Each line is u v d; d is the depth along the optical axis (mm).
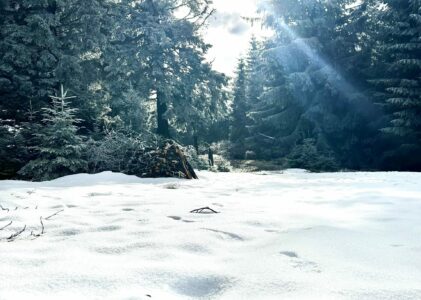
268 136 28578
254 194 5887
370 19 23109
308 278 1661
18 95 13797
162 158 10562
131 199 5184
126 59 19172
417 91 18828
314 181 8570
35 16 13867
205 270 1835
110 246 2350
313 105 23391
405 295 1413
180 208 4184
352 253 2086
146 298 1475
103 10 16734
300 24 23734
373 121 21562
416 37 19828
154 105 26125
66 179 8789
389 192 5469
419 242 2359
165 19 21469
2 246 2406
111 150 10977
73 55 15703
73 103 15234
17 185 7582
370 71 21844
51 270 1833
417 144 19156
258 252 2199
